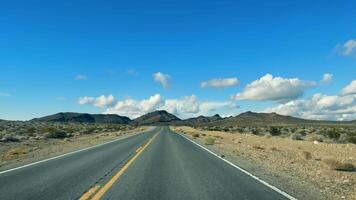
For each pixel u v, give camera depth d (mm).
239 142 45938
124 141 48094
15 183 13812
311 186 13758
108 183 13812
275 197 11336
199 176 15789
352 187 13984
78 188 12742
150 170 17797
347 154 29844
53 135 57719
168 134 77812
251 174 16594
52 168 18625
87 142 46406
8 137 46719
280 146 39000
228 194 11766
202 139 54312
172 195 11570
